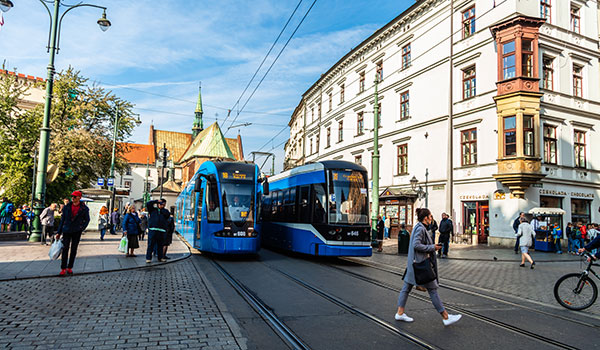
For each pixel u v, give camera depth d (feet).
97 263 37.78
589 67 79.56
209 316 20.49
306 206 47.78
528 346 16.89
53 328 17.63
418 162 88.84
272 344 16.78
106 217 66.54
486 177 72.54
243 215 44.96
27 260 37.47
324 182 45.62
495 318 21.57
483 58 74.84
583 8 79.77
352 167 47.09
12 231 64.75
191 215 56.59
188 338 16.84
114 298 23.84
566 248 72.18
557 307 25.09
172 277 32.53
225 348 15.78
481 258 52.90
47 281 28.63
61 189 96.89
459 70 80.12
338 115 124.16
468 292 29.35
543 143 71.72
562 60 75.36
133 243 44.37
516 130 68.18
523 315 22.54
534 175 66.54
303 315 21.53
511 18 69.05
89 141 102.01
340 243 43.65
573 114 75.87
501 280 35.40
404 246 57.93
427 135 86.63
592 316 22.77
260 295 26.58
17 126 96.32
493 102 72.28
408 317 20.52
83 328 17.74
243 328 18.99
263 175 48.67
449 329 19.22
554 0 75.56
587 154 77.56
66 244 31.17
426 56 88.33
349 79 118.83
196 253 52.34
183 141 313.53
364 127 109.60
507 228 68.44
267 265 42.16
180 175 296.92
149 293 25.67
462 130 78.89
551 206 72.33
